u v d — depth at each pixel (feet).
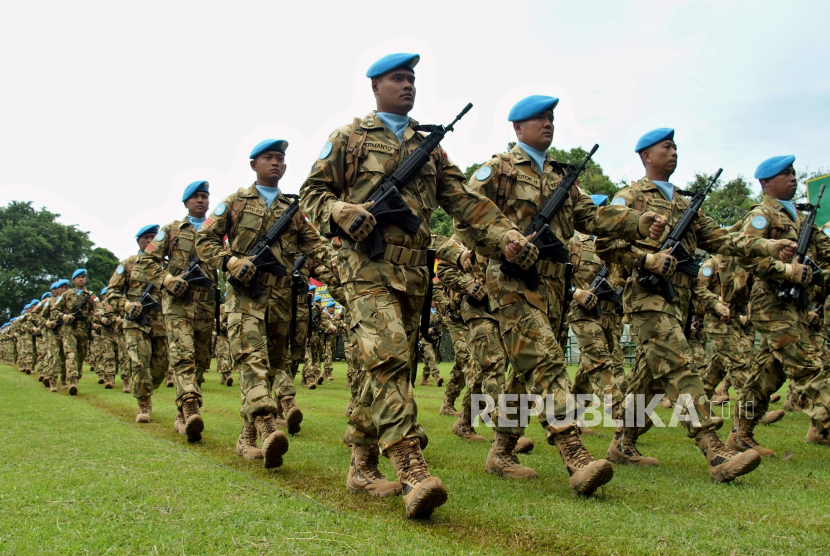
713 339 28.91
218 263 18.84
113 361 46.70
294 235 20.11
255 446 17.94
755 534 10.39
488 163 15.66
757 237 17.72
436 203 13.76
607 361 23.50
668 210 18.43
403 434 11.53
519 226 15.47
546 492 13.52
